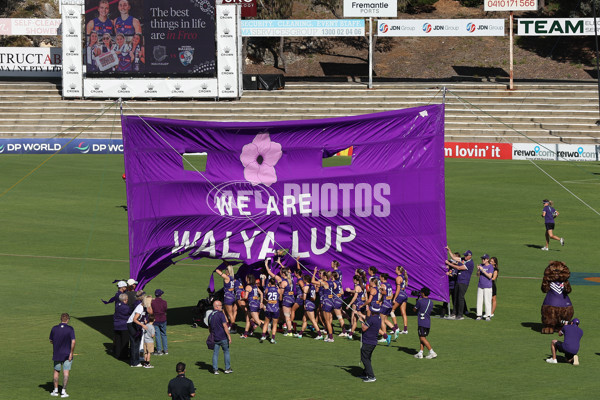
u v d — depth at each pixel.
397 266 39.12
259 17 135.00
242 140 39.50
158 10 105.06
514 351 35.19
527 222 64.62
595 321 39.81
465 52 137.50
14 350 34.28
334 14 142.50
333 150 40.19
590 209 69.31
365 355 30.88
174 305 42.47
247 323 37.31
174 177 38.44
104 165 89.88
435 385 30.50
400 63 136.12
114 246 55.44
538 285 47.41
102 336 36.88
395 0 110.94
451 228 62.34
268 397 28.94
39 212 65.81
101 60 105.38
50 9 137.88
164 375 31.50
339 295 37.16
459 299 40.69
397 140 40.31
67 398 28.61
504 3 111.12
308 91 112.56
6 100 107.88
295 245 40.06
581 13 138.38
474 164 92.75
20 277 46.88
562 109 106.19
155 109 106.50
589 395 29.33
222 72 106.88
